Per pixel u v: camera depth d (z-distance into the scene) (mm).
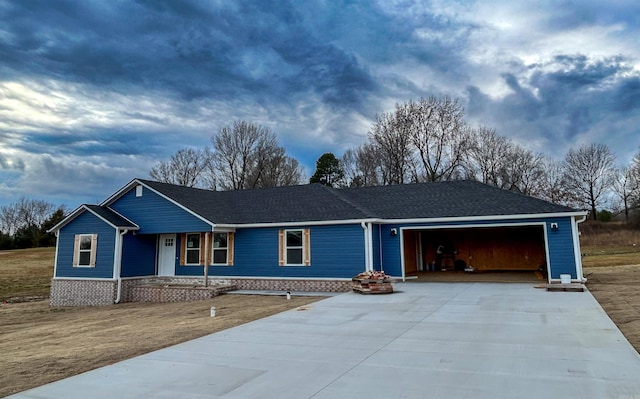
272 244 17969
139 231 19328
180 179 50469
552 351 6188
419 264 22344
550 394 4426
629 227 46594
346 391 4691
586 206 49719
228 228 18125
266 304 13828
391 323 8797
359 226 16578
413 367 5559
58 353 7691
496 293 13062
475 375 5145
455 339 7145
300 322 9352
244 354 6586
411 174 42312
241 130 48312
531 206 16328
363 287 14336
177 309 14578
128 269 19062
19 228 65375
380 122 43438
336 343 7137
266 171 48500
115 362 6574
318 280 16969
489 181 43281
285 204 19734
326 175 49188
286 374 5418
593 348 6297
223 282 18609
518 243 21516
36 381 5715
